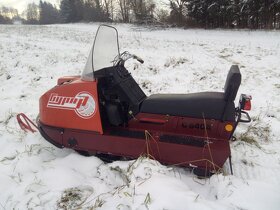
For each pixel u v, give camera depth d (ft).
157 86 21.35
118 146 11.07
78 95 11.25
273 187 9.41
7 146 13.26
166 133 10.96
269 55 30.09
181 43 42.60
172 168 10.57
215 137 10.54
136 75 23.89
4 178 10.55
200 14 67.51
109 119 11.25
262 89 20.15
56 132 11.90
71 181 10.12
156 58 28.50
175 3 74.95
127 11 108.99
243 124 15.05
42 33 59.98
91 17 127.03
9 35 51.26
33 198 9.40
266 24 60.18
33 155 12.04
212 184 9.89
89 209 8.84
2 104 18.72
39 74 25.05
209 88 20.70
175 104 10.90
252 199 8.78
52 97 11.81
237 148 12.76
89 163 11.25
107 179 10.31
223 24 66.69
